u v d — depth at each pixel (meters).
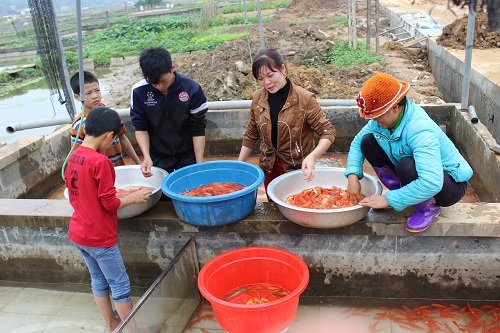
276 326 2.69
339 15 22.80
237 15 26.45
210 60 10.97
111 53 18.42
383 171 3.20
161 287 3.06
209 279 2.93
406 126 2.75
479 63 8.92
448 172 2.88
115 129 2.90
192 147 4.00
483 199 4.71
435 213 3.01
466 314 3.22
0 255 3.94
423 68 11.17
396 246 3.21
